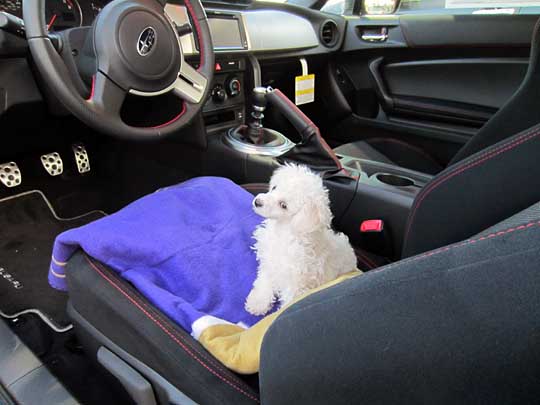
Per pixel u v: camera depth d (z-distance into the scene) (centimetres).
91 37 98
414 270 37
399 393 36
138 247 84
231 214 107
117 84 98
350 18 205
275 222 91
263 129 162
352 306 40
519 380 30
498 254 32
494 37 165
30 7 88
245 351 67
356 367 38
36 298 128
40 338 110
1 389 86
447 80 183
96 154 189
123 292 73
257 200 86
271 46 176
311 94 207
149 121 148
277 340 47
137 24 97
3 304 124
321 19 196
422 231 81
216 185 114
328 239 92
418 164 186
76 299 80
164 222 95
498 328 30
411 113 198
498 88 171
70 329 114
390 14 200
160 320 69
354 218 123
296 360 43
